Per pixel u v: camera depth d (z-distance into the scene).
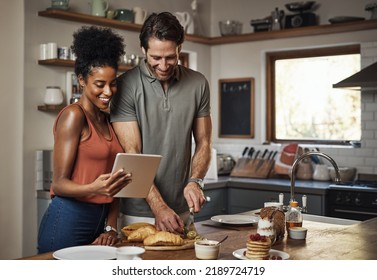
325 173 5.46
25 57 4.48
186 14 5.85
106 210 2.62
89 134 2.52
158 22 2.57
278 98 6.08
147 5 5.57
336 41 5.53
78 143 2.50
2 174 4.41
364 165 5.39
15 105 4.47
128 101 2.79
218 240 2.67
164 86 2.84
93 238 2.58
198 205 2.69
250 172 5.81
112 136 2.67
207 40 6.05
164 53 2.58
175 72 2.83
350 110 5.64
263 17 5.99
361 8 5.37
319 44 5.63
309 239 2.76
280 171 5.71
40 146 4.62
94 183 2.29
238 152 6.19
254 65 6.07
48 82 4.66
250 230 2.93
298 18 5.55
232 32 6.01
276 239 2.69
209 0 6.38
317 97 5.85
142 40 2.64
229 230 2.94
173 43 2.59
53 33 4.69
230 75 6.24
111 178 2.26
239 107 6.18
